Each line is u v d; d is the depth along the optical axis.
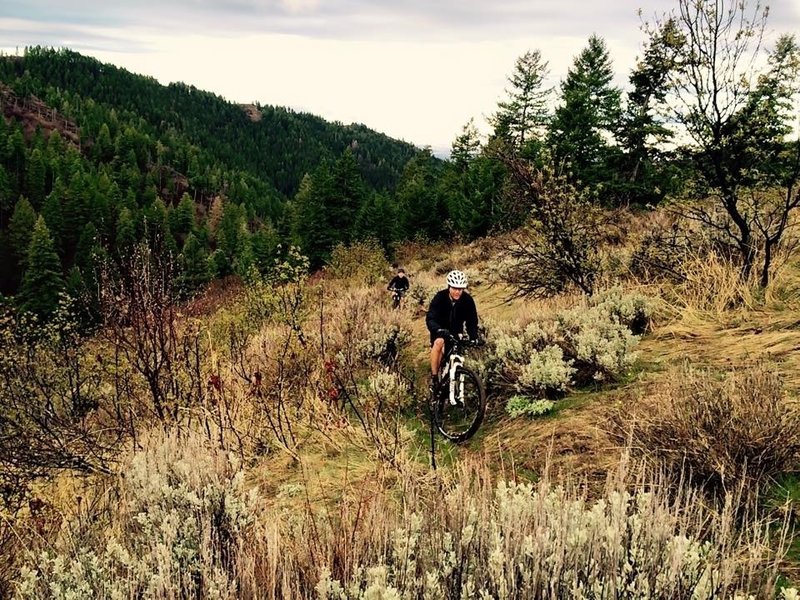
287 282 12.32
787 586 2.48
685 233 9.27
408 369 8.75
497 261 16.72
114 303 6.38
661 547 2.38
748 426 3.41
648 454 3.72
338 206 65.31
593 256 10.43
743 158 7.38
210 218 182.62
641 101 29.55
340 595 2.37
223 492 3.38
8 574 3.40
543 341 7.06
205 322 8.53
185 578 2.59
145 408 6.43
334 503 4.29
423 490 4.16
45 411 6.02
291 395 6.95
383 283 23.94
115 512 3.93
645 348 6.50
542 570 2.27
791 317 6.05
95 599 2.61
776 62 6.75
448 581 2.43
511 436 5.27
